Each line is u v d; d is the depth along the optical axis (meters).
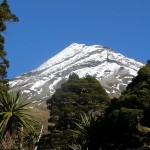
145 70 28.77
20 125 20.55
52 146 37.34
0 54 34.16
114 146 25.34
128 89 28.80
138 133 24.91
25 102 20.86
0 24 33.56
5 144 20.28
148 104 25.86
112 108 27.34
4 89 31.88
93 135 25.17
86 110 41.50
